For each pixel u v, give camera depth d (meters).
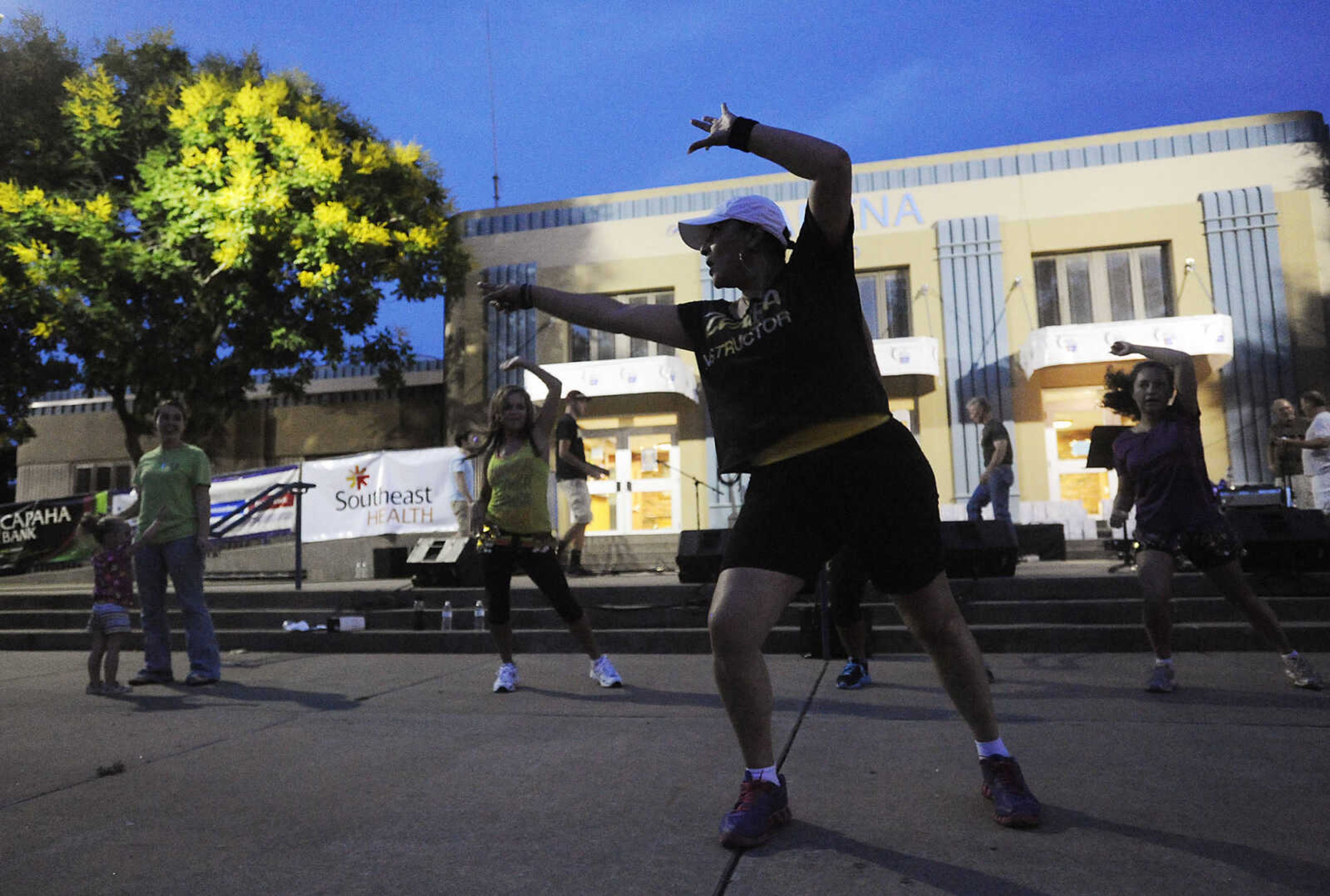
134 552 5.21
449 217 16.27
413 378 18.59
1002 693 4.28
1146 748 3.11
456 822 2.52
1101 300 14.48
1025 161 14.81
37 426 19.55
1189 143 14.29
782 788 2.35
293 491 8.37
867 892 1.92
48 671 6.05
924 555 2.27
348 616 7.12
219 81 14.41
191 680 5.22
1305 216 13.72
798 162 2.06
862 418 2.22
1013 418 14.25
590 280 16.27
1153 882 1.93
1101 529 12.97
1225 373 13.62
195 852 2.32
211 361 14.66
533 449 4.76
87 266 13.53
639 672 5.32
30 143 14.21
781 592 2.26
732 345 2.30
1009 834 2.26
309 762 3.28
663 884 2.01
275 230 13.66
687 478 15.21
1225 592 4.24
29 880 2.15
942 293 14.77
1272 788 2.60
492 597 4.73
